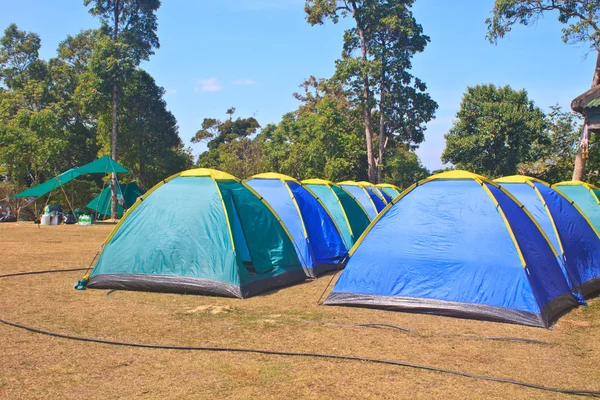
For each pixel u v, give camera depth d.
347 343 6.40
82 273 11.61
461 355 6.00
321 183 15.53
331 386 4.98
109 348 6.09
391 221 8.79
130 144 40.88
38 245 17.09
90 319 7.39
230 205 9.81
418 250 8.35
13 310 7.86
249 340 6.47
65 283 10.27
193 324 7.18
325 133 38.72
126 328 6.93
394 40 39.88
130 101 39.84
